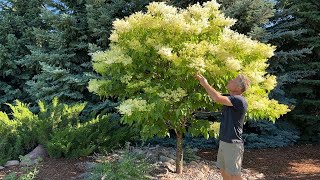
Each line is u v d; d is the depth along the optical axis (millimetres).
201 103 4305
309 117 8242
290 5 8969
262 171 5613
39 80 8367
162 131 4668
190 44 3891
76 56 8594
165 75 4238
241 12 7270
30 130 5965
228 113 3691
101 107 7645
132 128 6230
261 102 4266
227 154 3693
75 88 8211
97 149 5820
